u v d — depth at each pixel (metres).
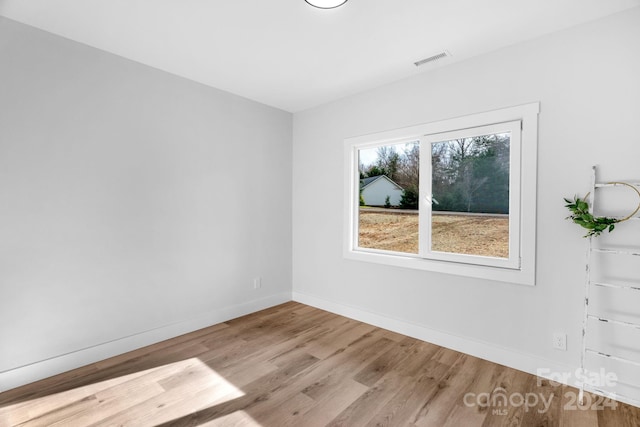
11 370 2.12
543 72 2.23
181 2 1.90
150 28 2.18
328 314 3.56
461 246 2.71
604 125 2.02
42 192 2.23
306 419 1.85
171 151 2.91
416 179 3.03
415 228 3.04
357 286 3.39
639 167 1.91
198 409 1.93
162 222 2.86
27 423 1.80
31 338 2.20
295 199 4.02
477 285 2.56
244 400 2.02
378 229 3.31
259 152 3.65
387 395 2.07
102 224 2.51
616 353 2.00
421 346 2.77
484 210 2.59
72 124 2.35
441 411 1.92
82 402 1.99
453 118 2.66
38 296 2.22
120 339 2.62
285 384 2.20
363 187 3.44
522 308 2.35
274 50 2.48
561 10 1.95
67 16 2.05
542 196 2.24
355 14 2.00
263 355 2.61
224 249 3.35
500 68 2.41
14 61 2.10
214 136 3.23
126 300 2.65
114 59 2.55
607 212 2.02
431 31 2.19
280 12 1.99
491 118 2.46
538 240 2.26
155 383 2.20
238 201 3.46
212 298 3.25
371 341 2.87
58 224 2.30
